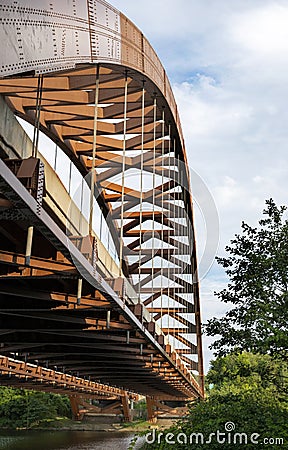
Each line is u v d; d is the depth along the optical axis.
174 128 28.36
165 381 39.69
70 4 10.67
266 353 17.08
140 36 20.44
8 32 6.73
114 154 29.31
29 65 7.67
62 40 9.79
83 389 48.16
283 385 21.55
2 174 6.33
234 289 19.25
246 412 17.28
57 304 15.48
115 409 72.94
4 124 11.30
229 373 23.59
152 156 29.48
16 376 33.00
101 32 14.25
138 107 24.45
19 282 14.64
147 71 21.34
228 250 20.03
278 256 18.84
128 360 26.72
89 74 18.30
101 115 23.52
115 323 17.81
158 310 41.50
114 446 44.34
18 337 20.11
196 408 20.12
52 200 13.71
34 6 7.95
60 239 9.02
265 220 19.98
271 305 17.16
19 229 11.52
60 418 72.31
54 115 22.92
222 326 18.48
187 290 42.75
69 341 20.44
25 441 48.16
